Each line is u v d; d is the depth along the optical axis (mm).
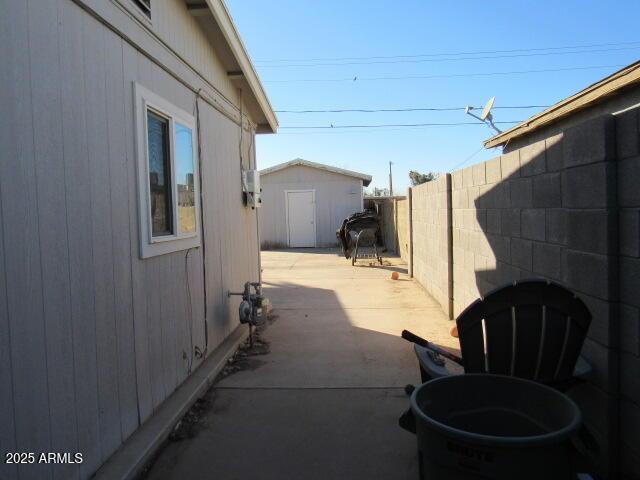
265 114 7527
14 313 2100
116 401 2998
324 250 18078
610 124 2545
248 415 3738
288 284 10055
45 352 2307
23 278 2164
